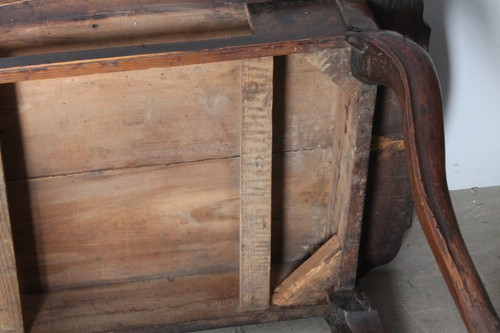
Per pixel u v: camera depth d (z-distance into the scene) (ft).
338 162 6.37
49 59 5.54
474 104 7.61
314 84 6.21
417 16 6.09
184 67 6.02
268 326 6.78
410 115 5.45
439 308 6.93
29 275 6.52
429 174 5.43
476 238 7.50
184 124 6.19
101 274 6.63
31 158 6.13
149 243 6.57
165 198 6.42
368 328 6.40
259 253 6.40
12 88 5.89
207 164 6.35
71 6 5.85
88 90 5.99
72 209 6.34
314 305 6.61
